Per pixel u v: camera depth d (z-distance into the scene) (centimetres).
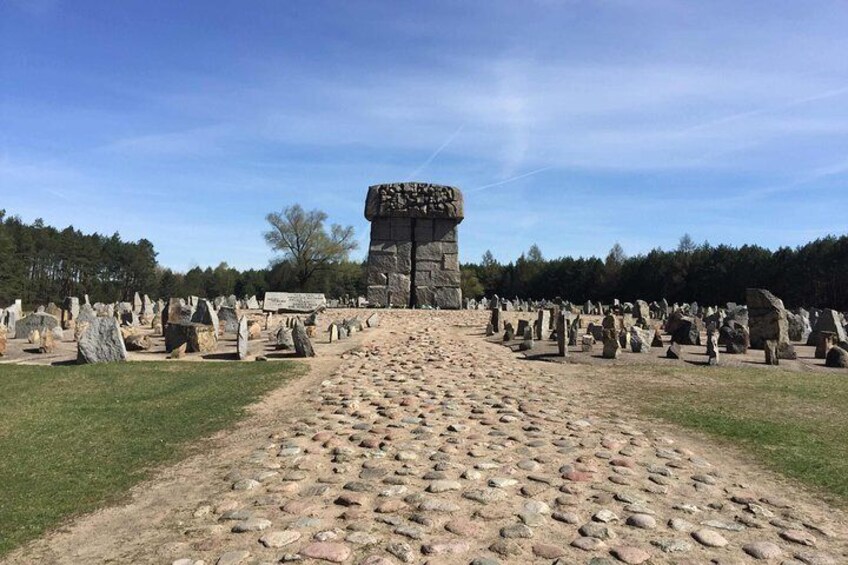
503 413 911
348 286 7431
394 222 3659
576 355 1562
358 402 980
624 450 709
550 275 7900
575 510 511
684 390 1130
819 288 5125
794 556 434
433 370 1352
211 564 412
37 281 6431
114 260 7475
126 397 1010
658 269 6681
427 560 414
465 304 4344
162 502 546
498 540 446
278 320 2650
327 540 444
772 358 1466
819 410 949
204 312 1988
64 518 512
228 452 704
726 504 537
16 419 856
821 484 602
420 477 598
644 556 424
